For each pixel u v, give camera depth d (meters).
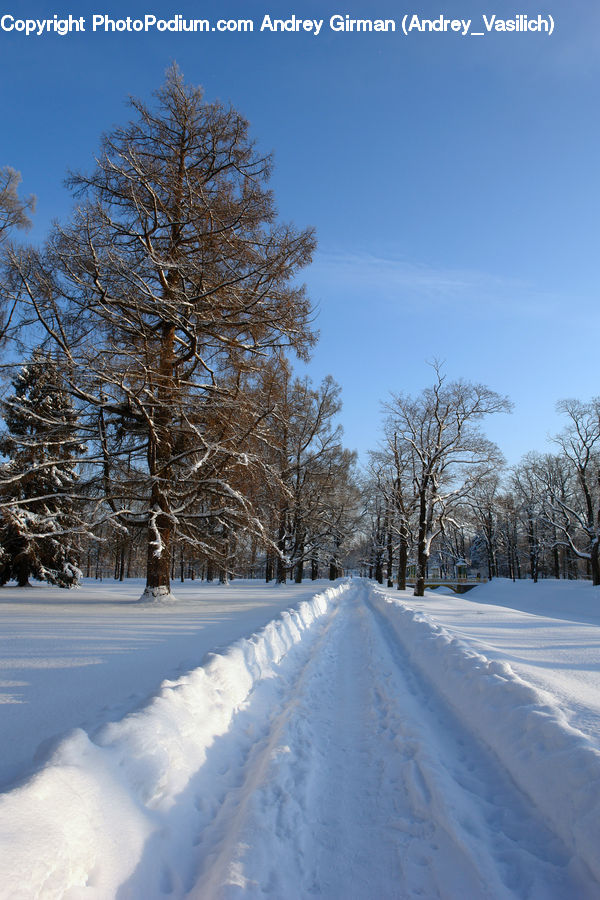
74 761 2.99
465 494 32.94
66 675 6.28
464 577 54.78
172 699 4.32
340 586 35.41
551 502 49.81
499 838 3.17
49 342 16.47
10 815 2.36
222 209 17.09
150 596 17.30
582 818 3.03
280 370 19.55
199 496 17.66
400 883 2.83
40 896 2.12
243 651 6.70
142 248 17.11
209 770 3.98
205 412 17.44
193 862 3.01
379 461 39.56
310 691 6.68
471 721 5.19
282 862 2.94
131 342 17.47
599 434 41.78
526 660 7.30
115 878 2.54
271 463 19.78
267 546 18.59
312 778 4.02
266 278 17.30
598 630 11.05
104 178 16.69
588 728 4.16
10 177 20.12
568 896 2.65
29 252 15.90
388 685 7.02
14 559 25.98
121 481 16.97
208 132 17.67
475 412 32.38
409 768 4.19
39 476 19.38
